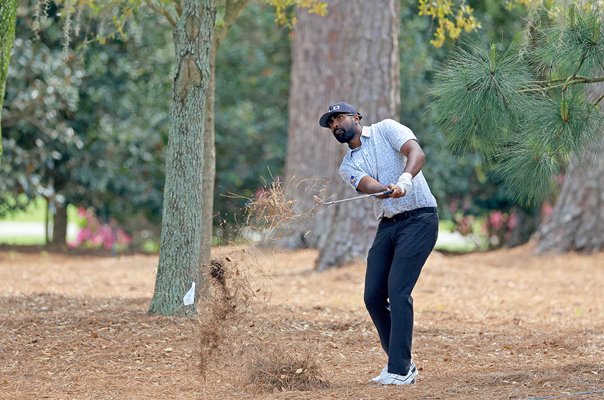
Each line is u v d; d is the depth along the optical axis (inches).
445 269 1264.8
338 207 1261.1
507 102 629.3
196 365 646.5
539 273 1288.1
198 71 759.7
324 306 946.7
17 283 1132.5
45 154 1604.3
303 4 977.5
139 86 1827.0
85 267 1358.3
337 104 593.3
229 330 665.6
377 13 1229.1
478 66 633.0
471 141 659.4
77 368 636.7
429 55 1875.0
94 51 1670.8
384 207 589.3
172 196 778.8
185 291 784.9
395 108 1242.6
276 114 2030.0
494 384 578.9
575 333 831.7
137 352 679.7
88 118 1727.4
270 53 2023.9
